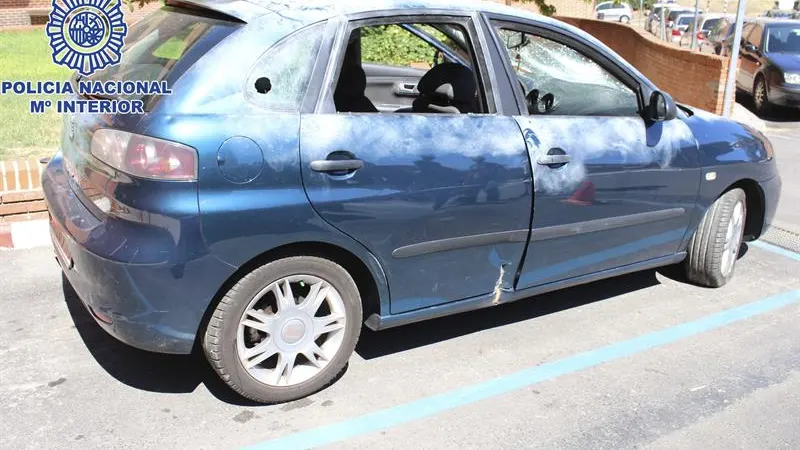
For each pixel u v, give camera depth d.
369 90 5.22
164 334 2.98
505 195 3.61
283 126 3.03
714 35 17.09
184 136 2.85
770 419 3.41
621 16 44.78
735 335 4.24
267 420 3.21
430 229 3.43
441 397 3.47
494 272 3.76
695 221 4.63
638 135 4.15
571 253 4.02
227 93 2.97
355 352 3.86
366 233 3.25
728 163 4.61
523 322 4.31
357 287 3.49
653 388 3.64
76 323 3.96
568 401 3.49
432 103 4.06
